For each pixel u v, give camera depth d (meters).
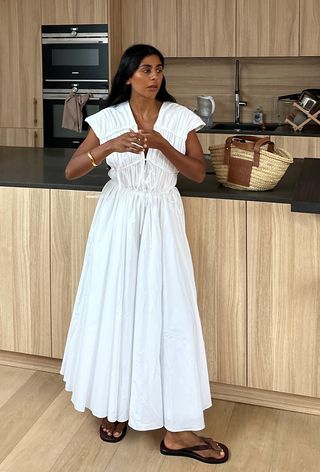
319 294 2.61
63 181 2.96
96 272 2.47
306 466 2.43
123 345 2.43
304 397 2.78
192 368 2.45
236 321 2.75
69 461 2.46
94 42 5.29
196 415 2.46
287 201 2.57
